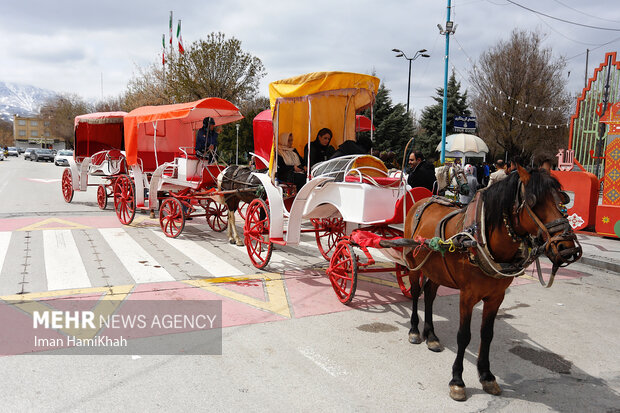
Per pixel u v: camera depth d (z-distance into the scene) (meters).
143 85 40.44
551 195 3.27
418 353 4.69
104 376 3.97
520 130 30.70
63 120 80.38
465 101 37.19
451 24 17.31
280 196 7.20
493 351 4.82
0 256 7.89
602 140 12.90
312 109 7.81
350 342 4.89
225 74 32.09
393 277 7.52
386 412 3.58
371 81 6.83
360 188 5.67
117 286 6.41
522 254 3.68
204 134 10.18
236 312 5.61
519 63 30.50
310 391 3.85
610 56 11.92
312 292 6.50
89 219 11.99
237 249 9.09
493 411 3.65
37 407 3.47
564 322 5.73
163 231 10.48
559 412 3.67
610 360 4.66
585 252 9.54
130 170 11.66
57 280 6.61
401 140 35.56
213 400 3.65
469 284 3.85
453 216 4.13
